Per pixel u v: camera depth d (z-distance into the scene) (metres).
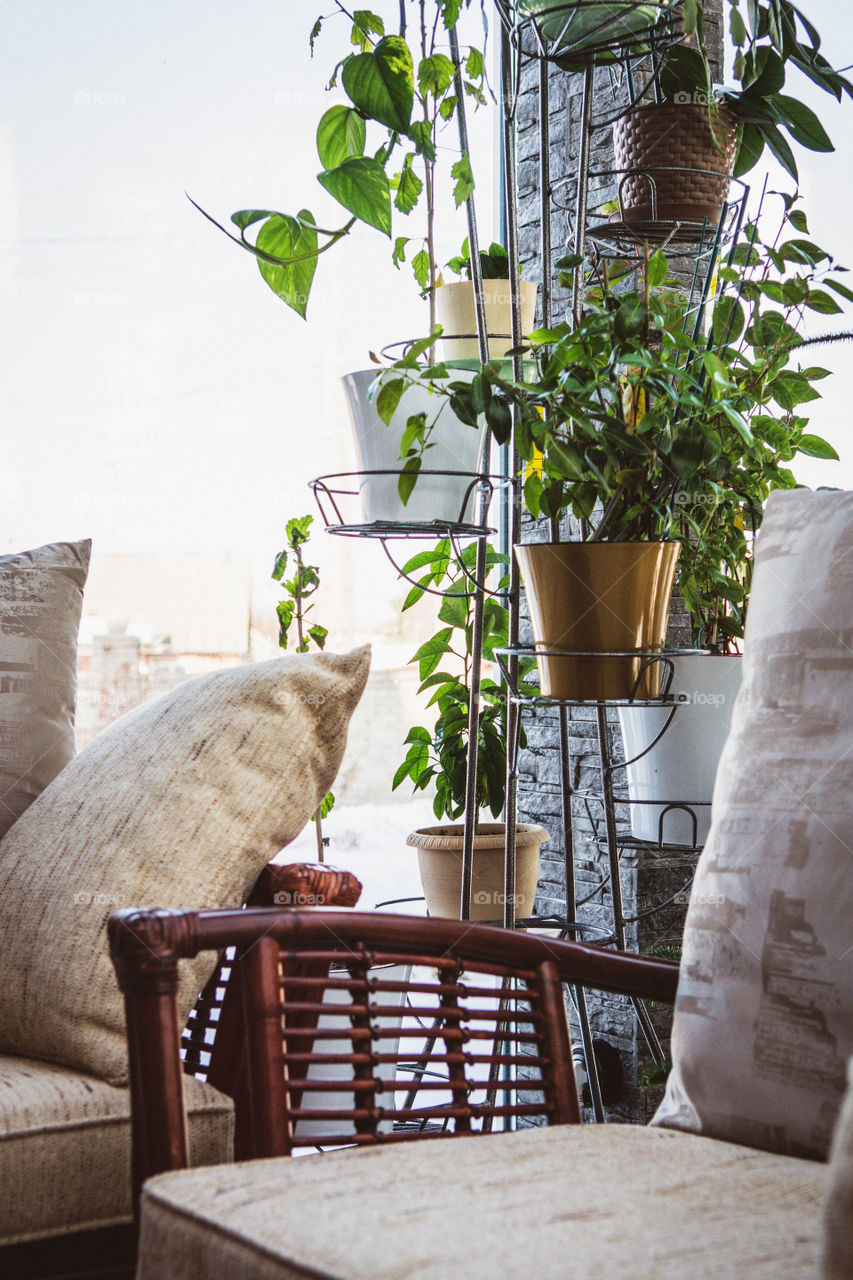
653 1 1.72
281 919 1.09
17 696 1.66
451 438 1.80
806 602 1.13
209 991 1.49
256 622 2.75
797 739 1.09
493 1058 1.17
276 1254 0.77
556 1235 0.78
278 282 1.86
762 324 1.99
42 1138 1.17
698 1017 1.08
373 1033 1.11
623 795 2.35
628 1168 0.93
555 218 2.58
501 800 2.35
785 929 1.03
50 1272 1.18
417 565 2.40
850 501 1.15
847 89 1.94
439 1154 0.97
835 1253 0.64
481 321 1.82
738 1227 0.80
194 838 1.35
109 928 1.02
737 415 1.69
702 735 1.88
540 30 1.83
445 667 2.83
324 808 2.45
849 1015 0.98
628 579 1.68
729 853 1.09
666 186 1.95
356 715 2.82
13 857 1.43
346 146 2.00
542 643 1.74
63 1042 1.28
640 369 1.77
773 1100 1.01
